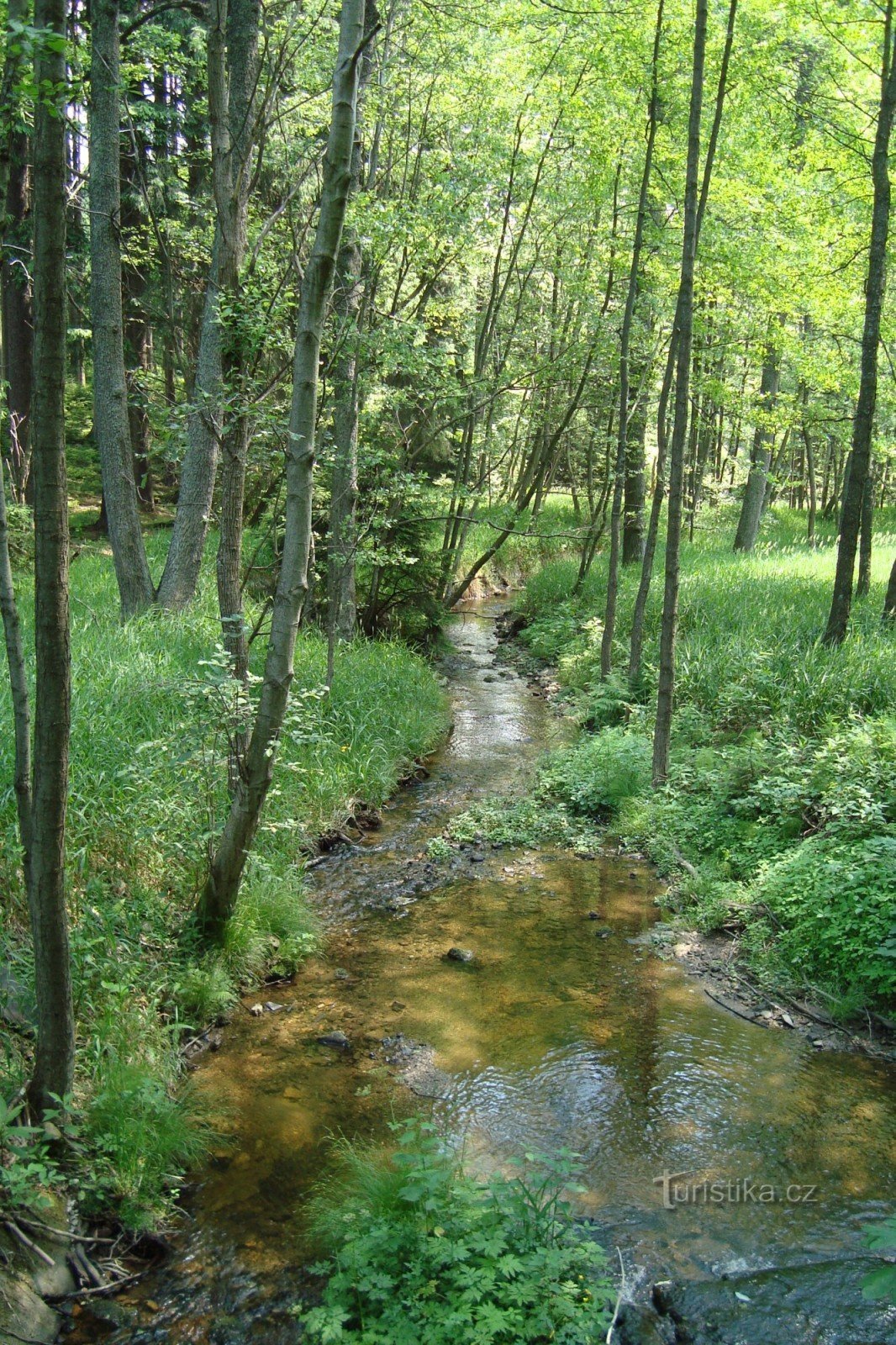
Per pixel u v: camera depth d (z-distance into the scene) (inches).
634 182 456.4
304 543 195.8
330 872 296.2
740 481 1177.4
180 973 208.4
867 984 217.2
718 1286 138.1
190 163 601.9
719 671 402.6
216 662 224.4
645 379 530.9
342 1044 201.5
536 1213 136.6
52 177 121.3
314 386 188.9
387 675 455.5
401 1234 134.3
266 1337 130.2
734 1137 172.6
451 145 541.0
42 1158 139.4
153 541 751.7
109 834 229.9
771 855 273.9
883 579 579.2
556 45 437.1
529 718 480.7
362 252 418.6
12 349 674.2
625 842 320.5
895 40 394.0
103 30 388.2
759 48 380.8
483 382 511.2
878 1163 165.2
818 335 519.5
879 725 298.2
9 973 174.6
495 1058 197.5
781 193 442.9
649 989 227.6
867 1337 129.2
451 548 689.6
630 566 732.0
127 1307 135.2
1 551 136.4
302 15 392.8
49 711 136.6
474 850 318.0
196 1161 165.3
